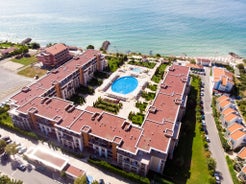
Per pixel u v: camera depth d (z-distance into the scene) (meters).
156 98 106.31
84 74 135.12
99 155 90.19
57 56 158.38
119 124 90.00
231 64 172.62
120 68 159.00
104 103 120.38
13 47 189.62
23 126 101.75
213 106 119.06
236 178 81.31
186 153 92.44
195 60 175.88
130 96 126.81
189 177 82.31
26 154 86.25
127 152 79.12
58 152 91.44
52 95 114.06
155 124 90.25
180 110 106.00
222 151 94.25
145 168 79.00
